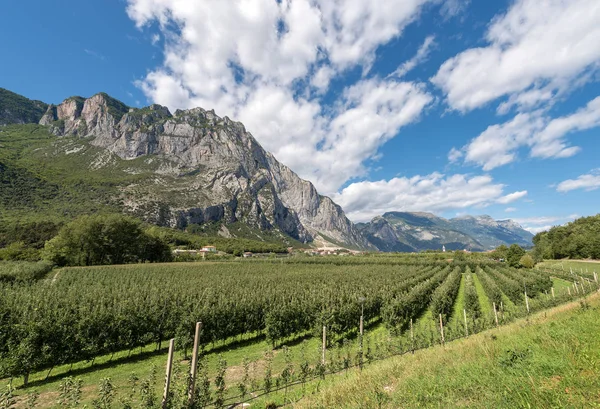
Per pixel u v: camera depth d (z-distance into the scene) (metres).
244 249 168.12
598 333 8.98
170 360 7.91
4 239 93.94
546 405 5.26
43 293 31.02
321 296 34.03
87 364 20.08
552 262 91.25
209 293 32.44
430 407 6.22
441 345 16.36
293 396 11.46
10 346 17.73
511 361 7.88
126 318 22.00
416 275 61.97
